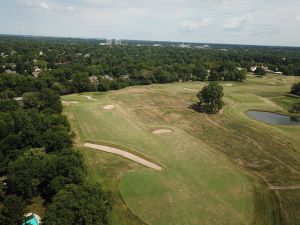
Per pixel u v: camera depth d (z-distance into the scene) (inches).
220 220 1560.0
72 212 1331.2
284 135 2874.0
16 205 1403.8
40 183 1760.6
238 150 2492.6
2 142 2044.8
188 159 2284.7
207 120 3329.2
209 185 1905.8
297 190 1875.0
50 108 3075.8
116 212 1608.0
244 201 1734.7
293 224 1540.4
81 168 1798.7
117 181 1937.7
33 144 2148.1
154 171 2091.5
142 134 2807.6
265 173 2094.0
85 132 2834.6
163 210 1637.6
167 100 4237.2
